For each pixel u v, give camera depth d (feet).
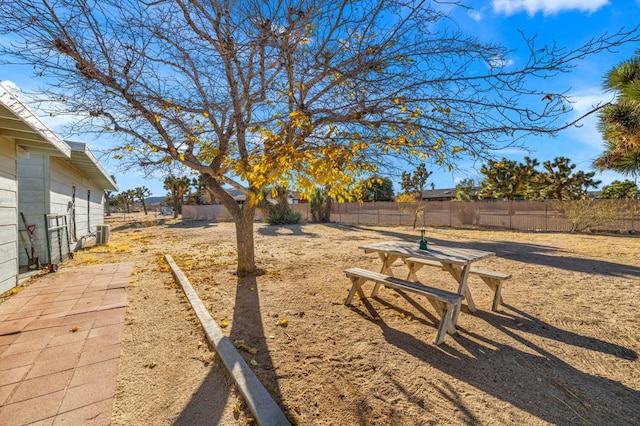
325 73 11.49
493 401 6.98
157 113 13.71
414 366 8.49
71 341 9.94
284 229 51.55
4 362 8.60
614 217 45.91
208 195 122.31
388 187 93.86
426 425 6.24
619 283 16.96
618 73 24.91
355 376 8.00
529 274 19.04
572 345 9.76
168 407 6.76
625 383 7.70
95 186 45.68
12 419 6.28
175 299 14.26
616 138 27.43
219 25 12.30
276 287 16.10
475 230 52.47
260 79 14.38
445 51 10.22
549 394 7.25
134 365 8.50
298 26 10.98
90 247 32.81
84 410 6.63
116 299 14.29
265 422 6.01
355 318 11.96
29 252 22.07
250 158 11.23
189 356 9.01
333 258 24.29
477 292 15.44
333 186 12.80
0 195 15.19
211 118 15.05
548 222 52.06
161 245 34.04
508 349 9.52
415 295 14.78
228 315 12.29
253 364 8.53
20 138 16.49
